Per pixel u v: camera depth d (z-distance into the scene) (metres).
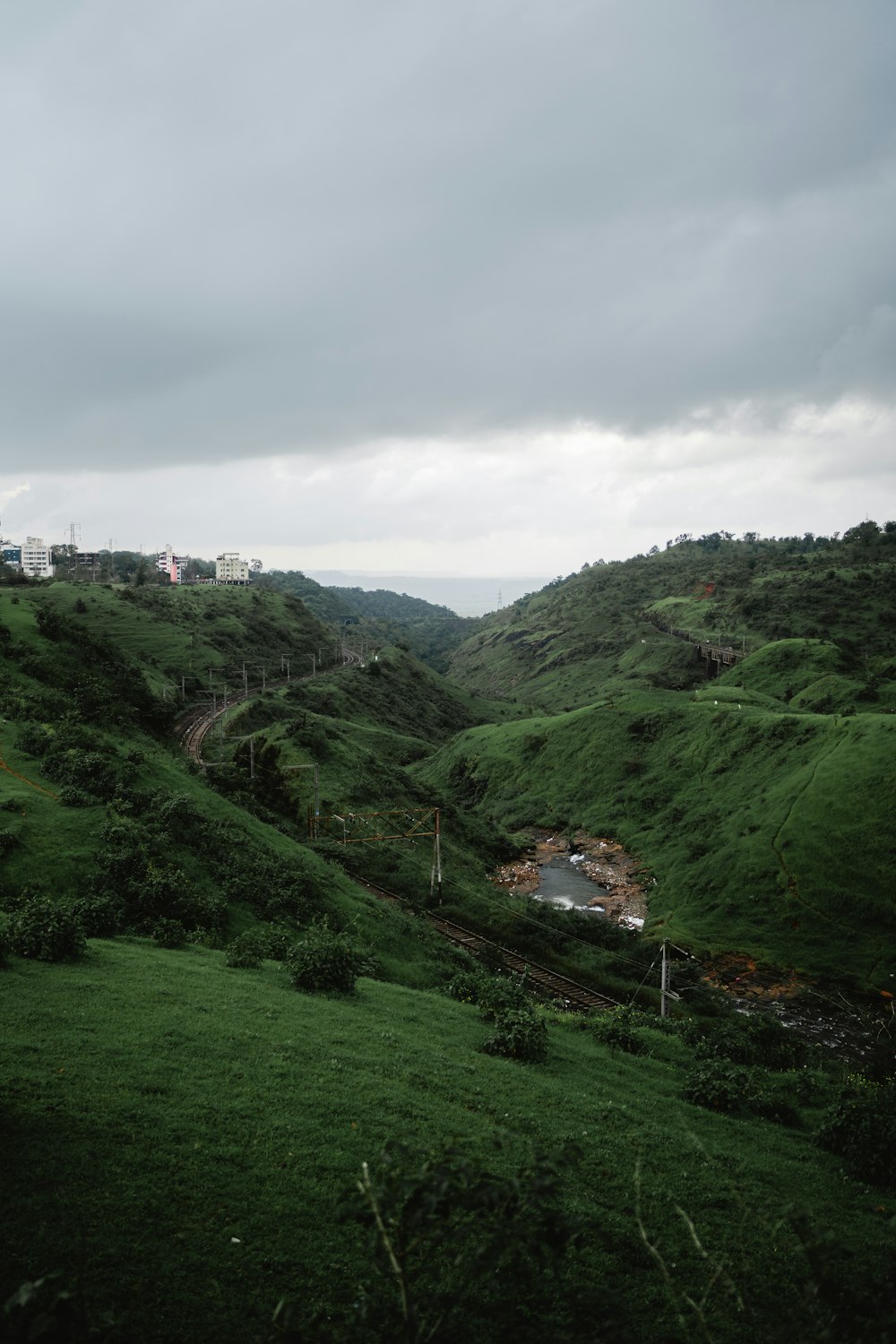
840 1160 18.81
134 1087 15.48
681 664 174.12
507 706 191.88
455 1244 10.85
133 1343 8.91
